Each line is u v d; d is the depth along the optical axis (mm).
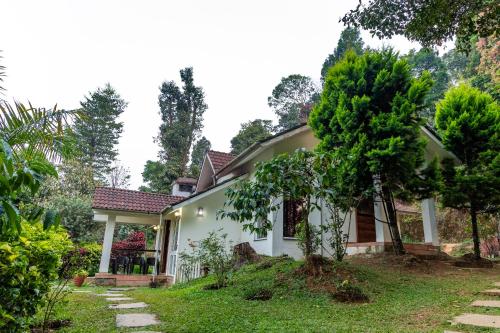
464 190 10016
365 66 9633
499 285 6754
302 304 5879
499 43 21031
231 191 6438
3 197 2004
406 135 8781
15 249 2881
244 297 6633
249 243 12094
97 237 18266
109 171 40531
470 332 4016
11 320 2912
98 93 41500
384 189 9594
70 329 4504
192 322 4793
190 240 11570
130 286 12766
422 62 36188
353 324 4531
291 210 11211
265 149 11398
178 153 34750
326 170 6473
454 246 17141
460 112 10789
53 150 4078
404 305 5574
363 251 10609
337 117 9406
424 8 7262
